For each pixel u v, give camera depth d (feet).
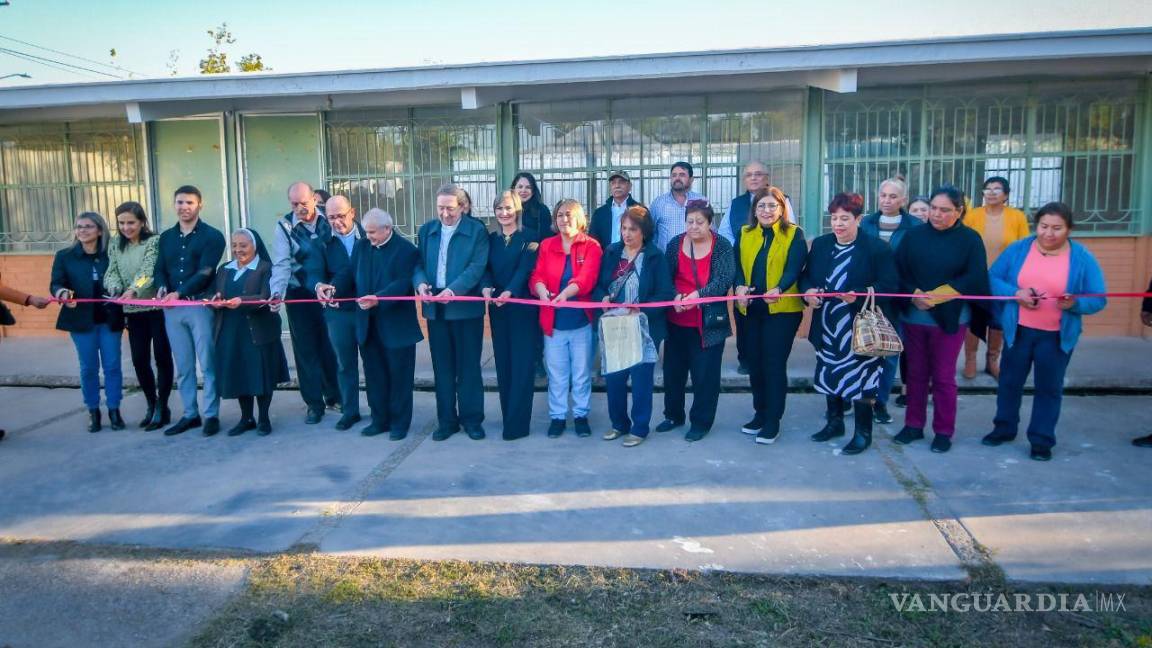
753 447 18.45
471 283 18.86
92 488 17.13
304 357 21.01
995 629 11.29
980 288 17.43
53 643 11.59
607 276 18.78
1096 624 11.33
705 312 18.31
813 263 18.08
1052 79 26.27
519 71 25.79
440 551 13.76
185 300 20.31
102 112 30.63
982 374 23.34
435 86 26.37
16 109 30.19
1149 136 26.21
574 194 28.81
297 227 21.02
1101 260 27.04
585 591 12.39
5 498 16.72
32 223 32.40
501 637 11.31
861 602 12.00
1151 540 13.52
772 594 12.23
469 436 19.70
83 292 20.74
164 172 31.45
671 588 12.43
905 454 17.79
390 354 19.47
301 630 11.66
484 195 29.48
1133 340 26.71
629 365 18.21
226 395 19.93
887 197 20.99
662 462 17.62
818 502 15.35
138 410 23.32
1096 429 19.20
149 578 13.25
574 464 17.66
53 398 24.75
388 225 19.25
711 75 25.90
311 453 18.95
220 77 27.14
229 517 15.44
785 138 27.58
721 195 28.07
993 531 13.98
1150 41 23.02
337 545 14.11
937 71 25.79
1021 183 26.89
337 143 30.35
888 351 16.60
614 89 27.53
